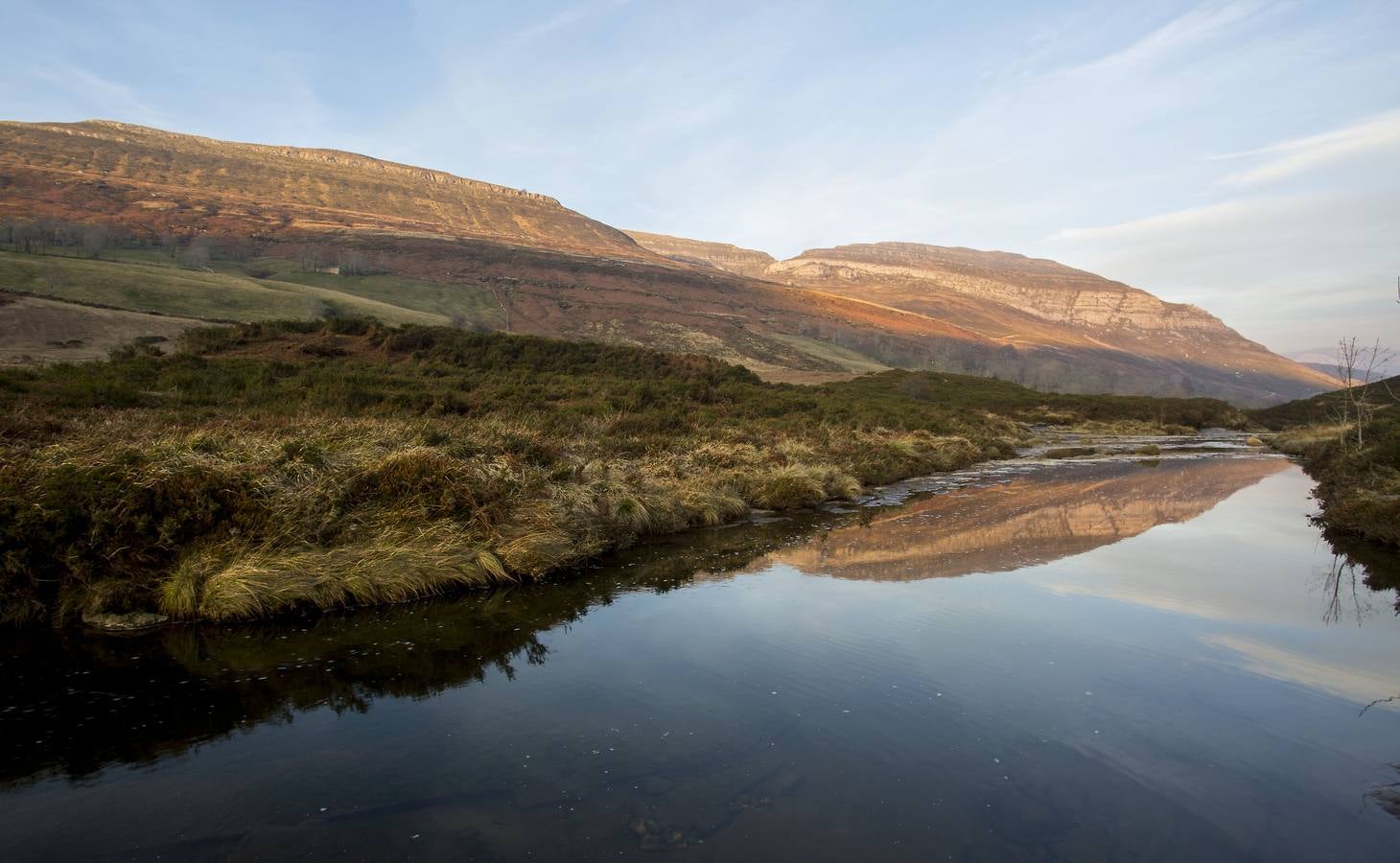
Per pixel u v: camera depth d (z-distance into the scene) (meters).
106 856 3.85
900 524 13.91
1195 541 12.62
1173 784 4.71
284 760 4.91
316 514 9.05
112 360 25.12
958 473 22.83
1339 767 4.98
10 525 7.54
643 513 12.56
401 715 5.61
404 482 10.05
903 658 6.90
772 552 11.41
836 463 19.64
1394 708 5.96
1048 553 11.52
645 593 9.11
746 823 4.19
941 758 5.00
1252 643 7.46
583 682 6.28
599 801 4.42
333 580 8.27
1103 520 14.52
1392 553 11.74
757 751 5.07
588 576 9.88
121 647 6.99
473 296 139.38
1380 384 49.53
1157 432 45.84
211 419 15.81
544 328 125.69
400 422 15.87
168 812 4.28
